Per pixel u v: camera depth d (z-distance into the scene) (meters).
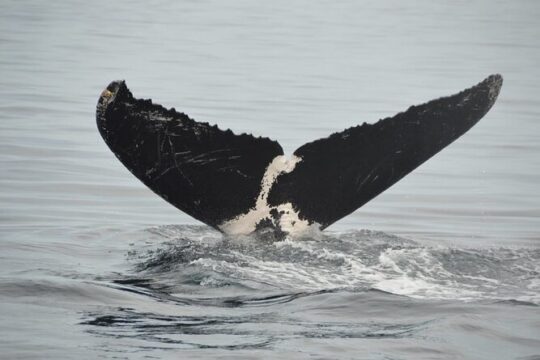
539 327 24.62
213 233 37.97
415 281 28.97
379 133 33.62
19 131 64.25
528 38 138.75
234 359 21.72
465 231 44.09
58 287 27.73
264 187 33.28
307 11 172.38
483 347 23.12
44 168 54.41
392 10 180.25
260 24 148.75
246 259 30.69
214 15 158.75
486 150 64.62
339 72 103.12
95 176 53.25
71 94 80.56
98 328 24.06
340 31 143.75
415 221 46.47
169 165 32.69
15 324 24.27
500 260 31.78
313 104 82.06
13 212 44.72
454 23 160.38
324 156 33.47
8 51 105.75
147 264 31.59
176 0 184.12
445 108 33.50
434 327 24.31
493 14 176.38
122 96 32.06
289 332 23.94
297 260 30.61
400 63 111.50
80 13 150.50
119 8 161.75
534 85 95.44
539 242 41.59
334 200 33.50
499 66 109.88
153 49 115.94
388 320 25.08
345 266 30.12
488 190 53.34
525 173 57.72
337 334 23.80
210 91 87.12
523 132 71.25
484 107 33.41
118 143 31.97
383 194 52.31
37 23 134.00
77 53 108.19
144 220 44.88
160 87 88.19
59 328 24.00
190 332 23.84
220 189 33.09
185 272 29.70
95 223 42.69
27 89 81.69
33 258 33.47
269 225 33.38
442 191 53.16
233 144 33.06
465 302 26.67
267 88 90.31
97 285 28.17
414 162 33.59
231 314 25.56
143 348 22.45
